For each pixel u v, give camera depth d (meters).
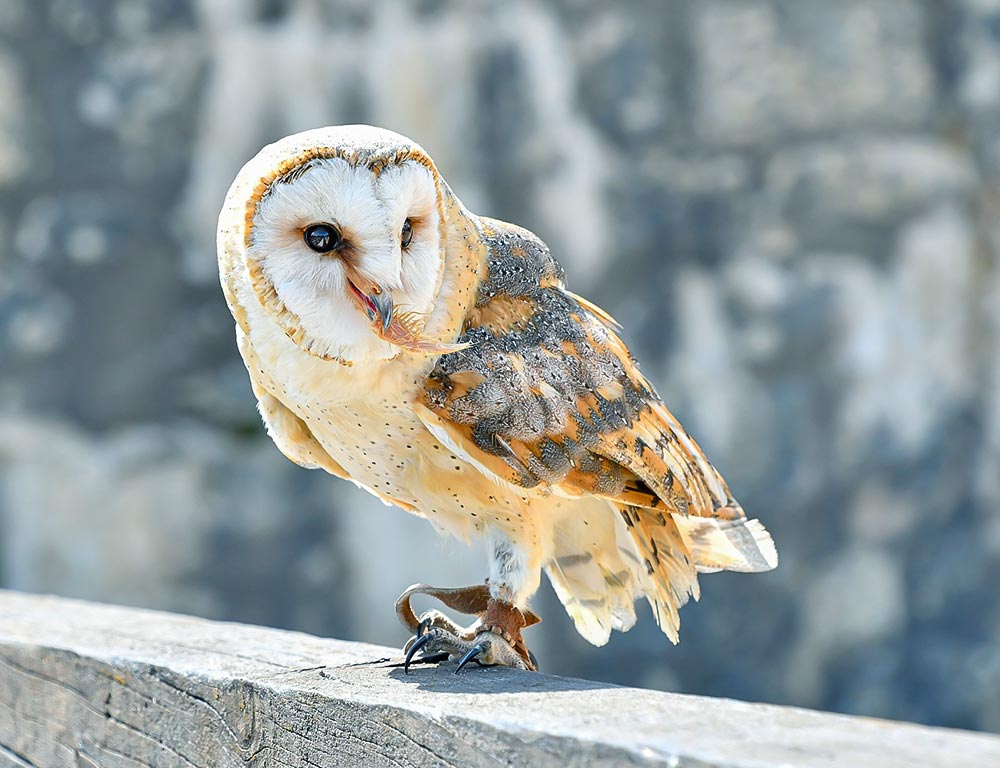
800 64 14.56
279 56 14.96
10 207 14.68
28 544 14.07
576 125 14.70
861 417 14.12
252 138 14.95
